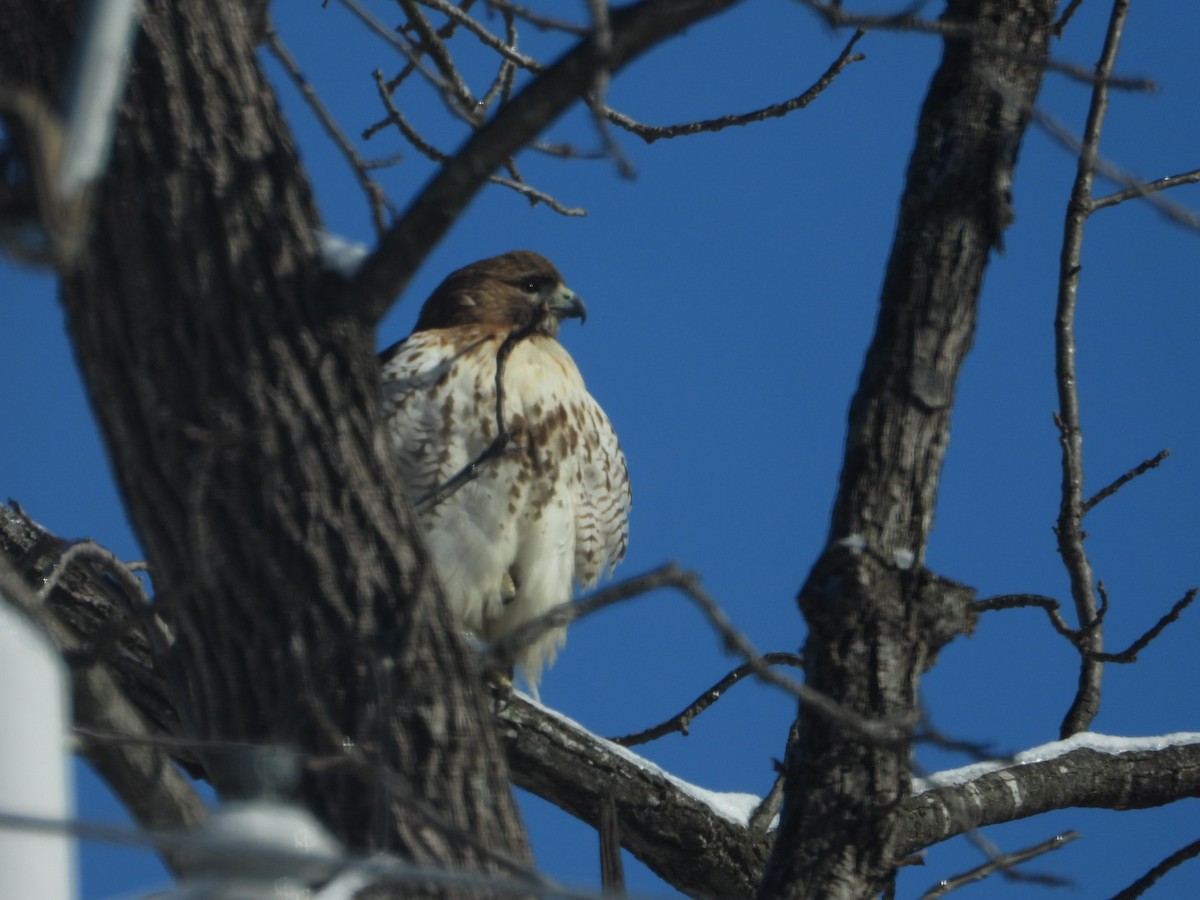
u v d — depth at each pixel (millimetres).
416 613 8047
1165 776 12430
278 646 7941
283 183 8312
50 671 4453
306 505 8031
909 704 8703
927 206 9047
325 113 8367
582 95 7660
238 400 8039
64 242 5098
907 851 11758
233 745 6660
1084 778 12281
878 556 8750
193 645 8109
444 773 7926
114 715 8266
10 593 6633
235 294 8109
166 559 8117
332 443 8125
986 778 12117
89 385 8266
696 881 12914
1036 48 9164
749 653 7273
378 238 8125
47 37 8211
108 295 8133
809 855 8617
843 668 8703
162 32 8250
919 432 8875
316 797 7805
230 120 8273
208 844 4379
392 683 7910
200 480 7297
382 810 6488
